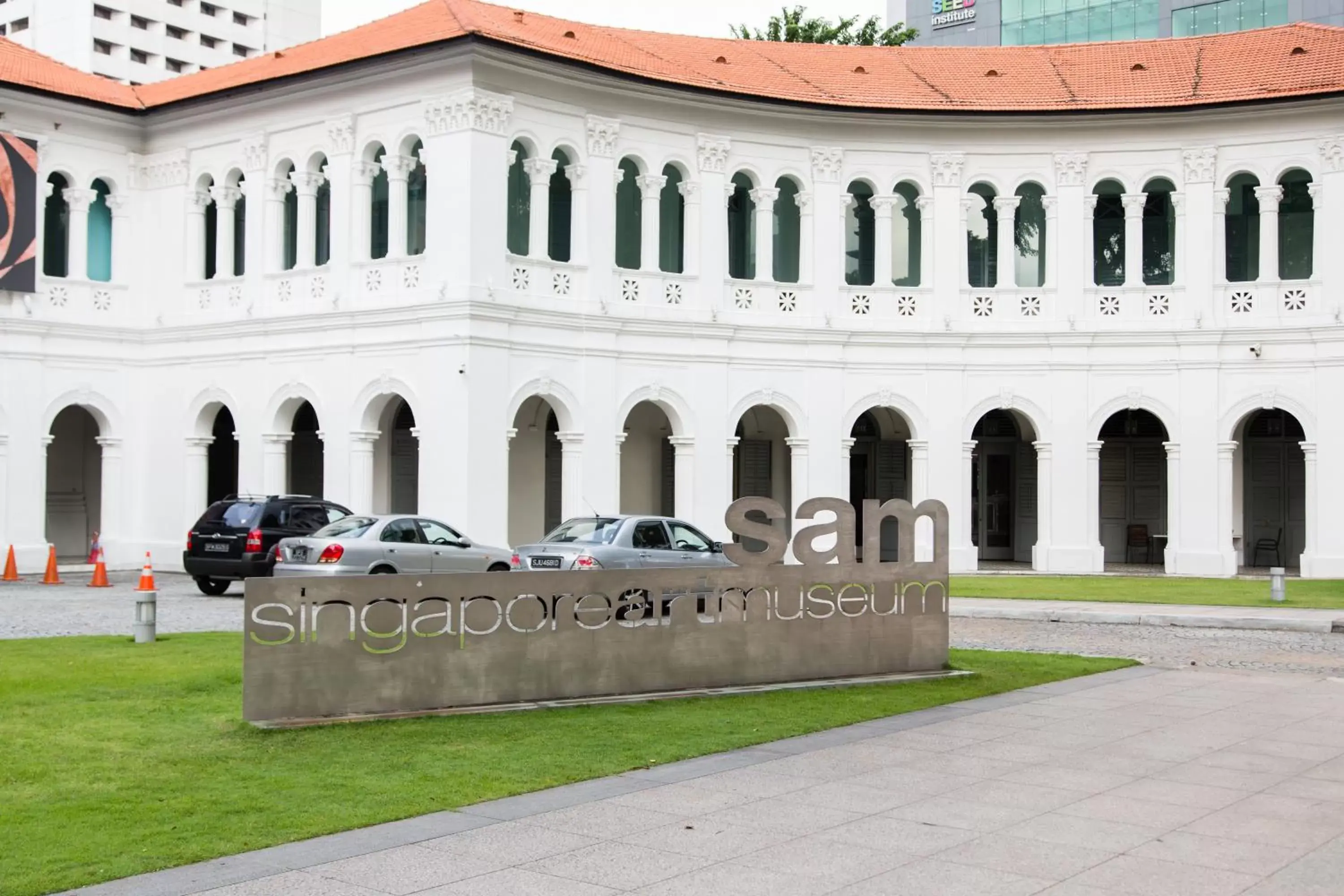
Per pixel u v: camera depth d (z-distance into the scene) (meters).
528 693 15.30
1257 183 36.97
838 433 36.97
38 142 35.44
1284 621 23.75
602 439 33.97
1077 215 37.25
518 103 32.47
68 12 100.56
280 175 35.28
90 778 11.48
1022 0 72.12
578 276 33.75
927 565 18.39
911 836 10.12
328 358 33.81
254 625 13.56
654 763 12.44
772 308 36.56
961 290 37.41
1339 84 35.16
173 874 9.00
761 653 17.05
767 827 10.31
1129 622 24.70
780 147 36.62
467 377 31.11
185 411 36.72
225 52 109.62
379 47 33.31
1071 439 37.03
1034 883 9.03
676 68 36.19
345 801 10.87
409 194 33.16
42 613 24.80
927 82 38.94
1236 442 36.53
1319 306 35.78
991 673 18.34
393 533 24.70
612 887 8.88
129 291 37.50
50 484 39.41
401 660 14.41
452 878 9.02
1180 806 11.02
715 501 35.66
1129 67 39.41
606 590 15.91
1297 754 13.05
